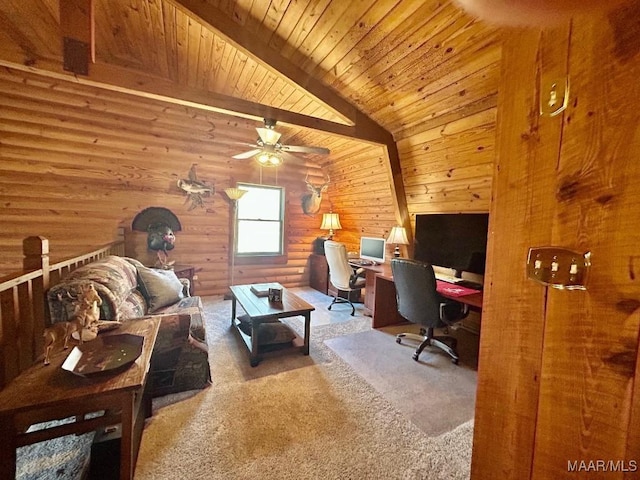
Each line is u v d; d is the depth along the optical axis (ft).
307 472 4.54
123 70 7.23
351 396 6.55
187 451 4.86
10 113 10.55
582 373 1.71
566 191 1.77
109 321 5.67
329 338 9.94
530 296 1.97
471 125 8.41
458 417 5.93
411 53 7.30
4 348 4.68
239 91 11.91
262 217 16.75
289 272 17.56
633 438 1.52
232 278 15.83
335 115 10.73
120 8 8.16
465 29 6.22
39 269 5.61
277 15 7.30
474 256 9.13
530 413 1.97
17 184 11.09
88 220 12.39
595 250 1.65
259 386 6.87
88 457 4.73
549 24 1.57
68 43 6.66
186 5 7.14
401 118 10.02
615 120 1.55
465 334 10.61
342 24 7.06
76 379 3.82
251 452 4.88
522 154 2.02
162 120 13.06
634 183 1.49
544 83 1.87
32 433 3.64
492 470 2.24
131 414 4.00
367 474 4.53
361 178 14.93
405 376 7.48
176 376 6.53
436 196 10.96
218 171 14.93
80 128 11.67
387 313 11.20
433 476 4.52
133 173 13.00
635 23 1.46
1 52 6.10
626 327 1.53
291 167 16.88
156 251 13.58
